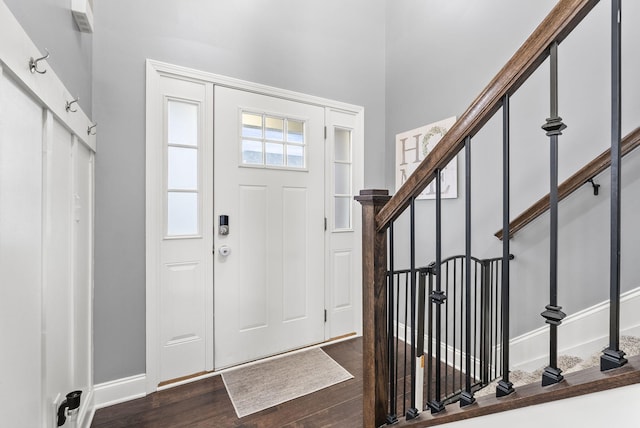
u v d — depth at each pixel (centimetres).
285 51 253
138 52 198
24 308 94
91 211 179
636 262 160
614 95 63
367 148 295
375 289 124
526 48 77
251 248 240
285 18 253
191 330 217
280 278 253
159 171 205
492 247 216
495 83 84
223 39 226
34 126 101
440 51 251
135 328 197
